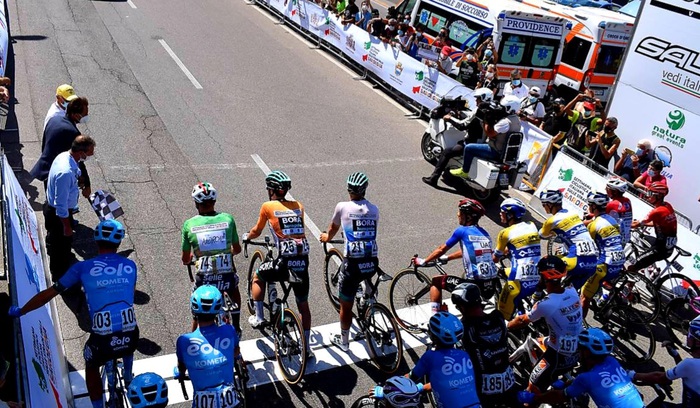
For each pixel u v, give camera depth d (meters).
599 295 7.26
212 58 15.08
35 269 5.62
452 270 7.89
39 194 8.19
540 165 10.55
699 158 9.19
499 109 9.31
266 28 18.52
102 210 6.59
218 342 4.21
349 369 5.92
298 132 11.61
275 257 5.59
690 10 9.06
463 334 4.59
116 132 10.37
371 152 11.21
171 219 8.02
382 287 7.30
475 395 4.27
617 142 10.24
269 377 5.69
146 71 13.52
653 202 7.70
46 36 14.62
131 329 4.59
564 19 13.95
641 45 9.86
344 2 16.50
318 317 6.66
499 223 9.40
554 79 14.73
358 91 14.51
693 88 9.15
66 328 5.93
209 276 5.21
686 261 7.83
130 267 4.70
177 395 5.28
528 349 5.82
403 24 15.02
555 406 5.23
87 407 5.06
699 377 4.59
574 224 6.41
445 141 10.41
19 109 10.58
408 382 3.84
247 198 8.84
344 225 5.76
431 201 9.70
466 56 13.09
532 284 5.97
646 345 6.95
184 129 10.95
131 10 17.95
